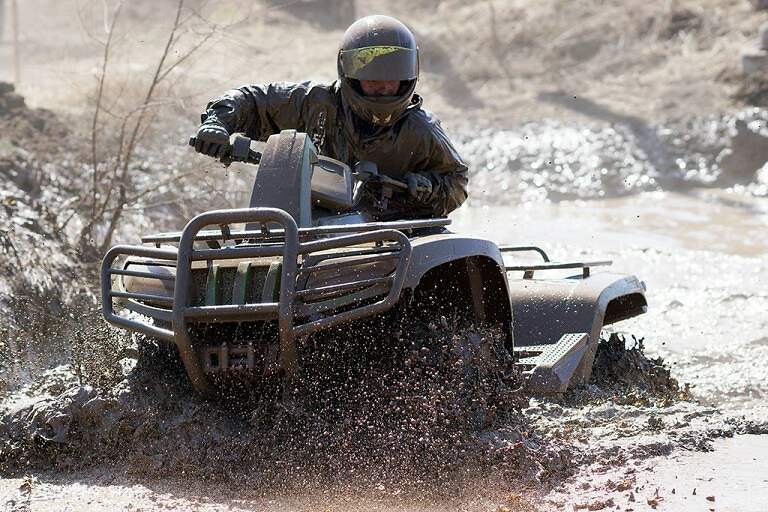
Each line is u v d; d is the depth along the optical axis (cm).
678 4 6178
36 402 1725
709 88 5306
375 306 1562
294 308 1573
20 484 1612
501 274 1812
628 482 1617
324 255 1612
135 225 3372
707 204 4472
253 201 1772
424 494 1561
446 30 6347
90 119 3800
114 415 1688
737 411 2008
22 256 2700
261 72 4600
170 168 3619
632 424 1880
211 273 1641
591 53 5922
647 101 5294
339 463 1603
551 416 1897
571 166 4819
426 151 2094
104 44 3503
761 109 4984
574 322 2119
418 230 2050
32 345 2272
